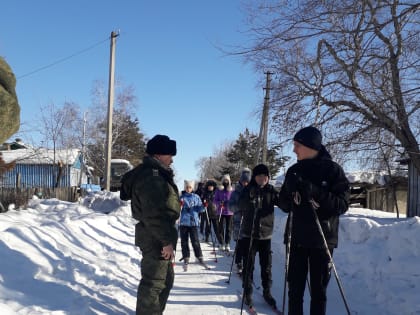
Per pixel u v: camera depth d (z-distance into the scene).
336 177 3.75
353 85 8.81
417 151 8.95
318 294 3.74
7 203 12.79
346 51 8.50
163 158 3.89
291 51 9.56
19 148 35.44
